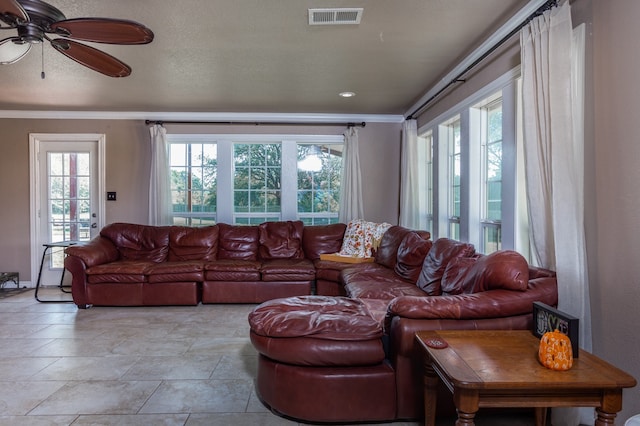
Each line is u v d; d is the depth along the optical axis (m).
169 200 5.21
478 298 1.93
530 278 2.17
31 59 3.25
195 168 5.45
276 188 5.51
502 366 1.45
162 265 4.33
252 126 5.40
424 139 4.92
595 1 1.96
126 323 3.67
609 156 1.90
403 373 1.94
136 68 3.50
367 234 4.67
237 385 2.42
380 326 2.05
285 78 3.80
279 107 5.00
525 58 2.29
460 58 3.28
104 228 4.75
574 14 2.10
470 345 1.66
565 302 1.96
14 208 5.23
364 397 1.95
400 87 4.11
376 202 5.51
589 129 2.02
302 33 2.78
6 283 5.22
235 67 3.49
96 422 2.00
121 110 5.13
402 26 2.68
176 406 2.16
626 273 1.82
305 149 5.53
